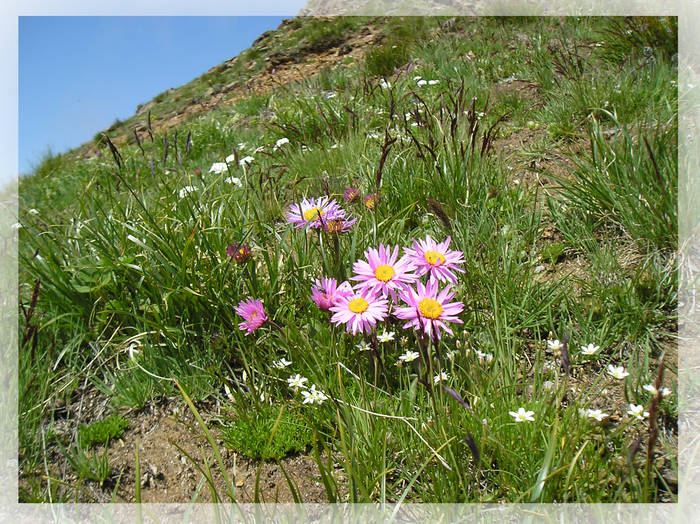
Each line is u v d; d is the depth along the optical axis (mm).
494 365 400
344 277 449
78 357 479
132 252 521
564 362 341
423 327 341
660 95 737
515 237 529
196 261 496
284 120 1048
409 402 372
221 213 549
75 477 392
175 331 461
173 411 432
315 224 441
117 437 417
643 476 325
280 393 421
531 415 346
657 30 938
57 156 1838
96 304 495
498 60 1242
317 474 374
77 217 583
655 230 501
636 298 457
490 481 347
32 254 548
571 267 518
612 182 556
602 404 390
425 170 609
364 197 544
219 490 373
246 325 406
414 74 1265
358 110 998
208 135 1269
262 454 380
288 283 489
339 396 397
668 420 376
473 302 458
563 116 790
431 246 397
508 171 662
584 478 325
